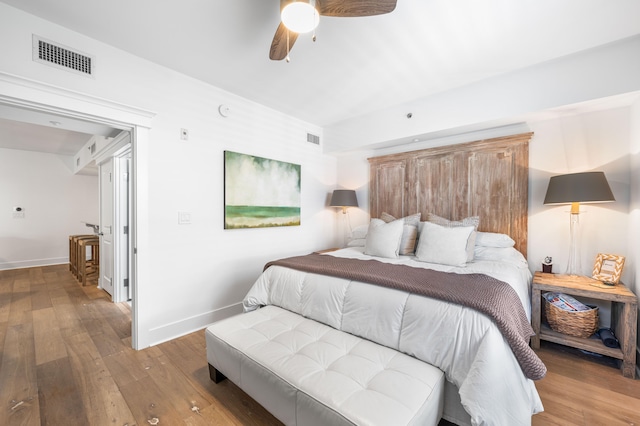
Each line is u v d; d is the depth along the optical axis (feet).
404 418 3.49
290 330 5.91
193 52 7.20
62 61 6.16
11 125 12.79
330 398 3.84
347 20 5.92
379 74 8.34
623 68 6.79
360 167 13.88
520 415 4.15
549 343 7.89
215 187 9.27
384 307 5.45
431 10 5.65
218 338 5.73
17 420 5.00
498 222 9.73
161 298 8.01
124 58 7.14
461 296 4.91
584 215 8.25
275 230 11.53
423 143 11.60
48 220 19.06
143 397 5.62
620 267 7.22
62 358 7.08
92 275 15.39
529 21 5.99
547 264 8.50
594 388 5.87
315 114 11.89
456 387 4.63
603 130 7.94
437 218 10.57
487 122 8.96
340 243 14.79
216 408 5.34
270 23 6.08
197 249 8.83
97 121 6.87
